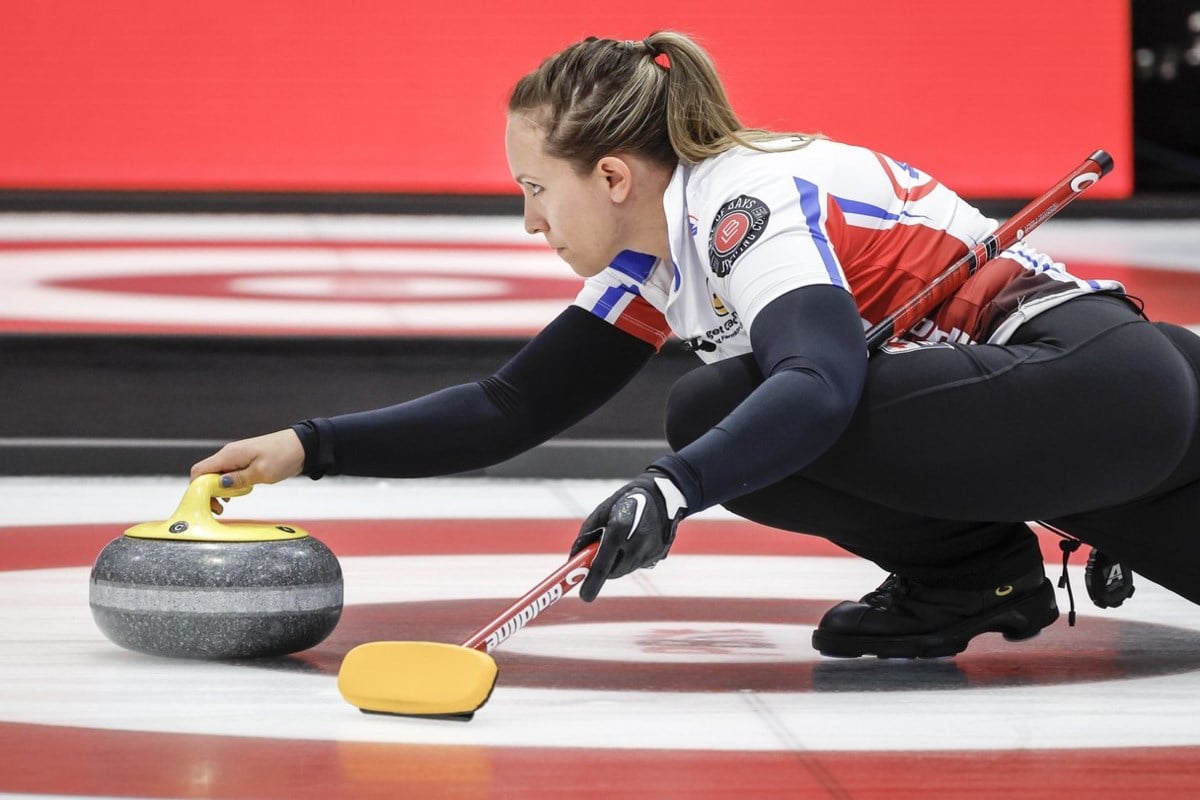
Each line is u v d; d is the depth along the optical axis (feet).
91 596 24.25
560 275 67.77
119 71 69.82
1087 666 24.34
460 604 29.66
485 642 20.06
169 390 57.11
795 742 19.36
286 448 24.09
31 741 19.16
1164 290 66.08
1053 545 38.52
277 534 24.31
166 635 23.49
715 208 20.83
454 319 60.54
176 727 19.92
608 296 24.62
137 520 40.93
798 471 22.26
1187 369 22.36
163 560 23.58
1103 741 19.51
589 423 57.21
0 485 48.24
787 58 73.46
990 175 76.02
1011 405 21.27
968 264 22.07
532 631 27.20
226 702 21.29
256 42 70.38
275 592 23.59
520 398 24.95
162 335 57.11
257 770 17.84
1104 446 21.43
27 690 21.95
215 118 70.49
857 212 21.63
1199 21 113.29
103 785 17.25
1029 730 20.07
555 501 46.42
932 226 22.21
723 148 21.33
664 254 22.65
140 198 69.62
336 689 22.15
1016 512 22.15
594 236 22.15
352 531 39.81
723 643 26.17
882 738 19.61
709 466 19.10
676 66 21.66
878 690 22.47
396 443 24.47
